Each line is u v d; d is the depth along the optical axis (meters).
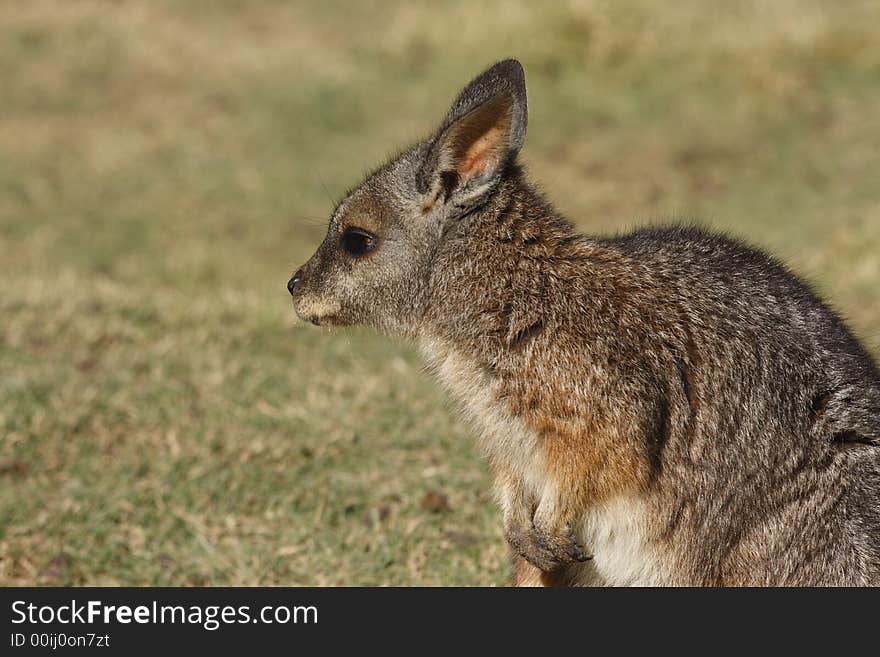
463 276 9.60
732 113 26.70
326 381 15.02
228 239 23.80
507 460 9.64
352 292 10.22
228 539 12.05
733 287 9.24
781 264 9.88
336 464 13.20
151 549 11.92
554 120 27.03
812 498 8.88
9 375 14.77
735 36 28.84
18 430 13.42
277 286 20.70
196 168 26.77
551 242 9.51
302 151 27.42
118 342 16.23
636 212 23.41
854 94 26.94
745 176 24.64
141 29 33.28
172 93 30.33
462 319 9.56
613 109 27.30
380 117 28.61
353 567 11.64
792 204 23.02
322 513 12.44
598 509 9.08
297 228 24.36
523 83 9.30
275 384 14.89
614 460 8.92
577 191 24.31
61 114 29.53
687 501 8.98
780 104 26.80
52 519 12.14
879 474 8.85
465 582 11.35
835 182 23.86
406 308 10.07
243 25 33.94
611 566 9.25
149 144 27.89
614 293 9.18
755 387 8.95
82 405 14.02
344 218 10.26
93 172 26.72
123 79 31.03
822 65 27.91
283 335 16.81
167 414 13.97
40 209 25.02
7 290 17.98
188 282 21.47
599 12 29.48
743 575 9.01
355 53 31.53
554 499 9.09
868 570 8.76
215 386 14.72
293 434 13.68
